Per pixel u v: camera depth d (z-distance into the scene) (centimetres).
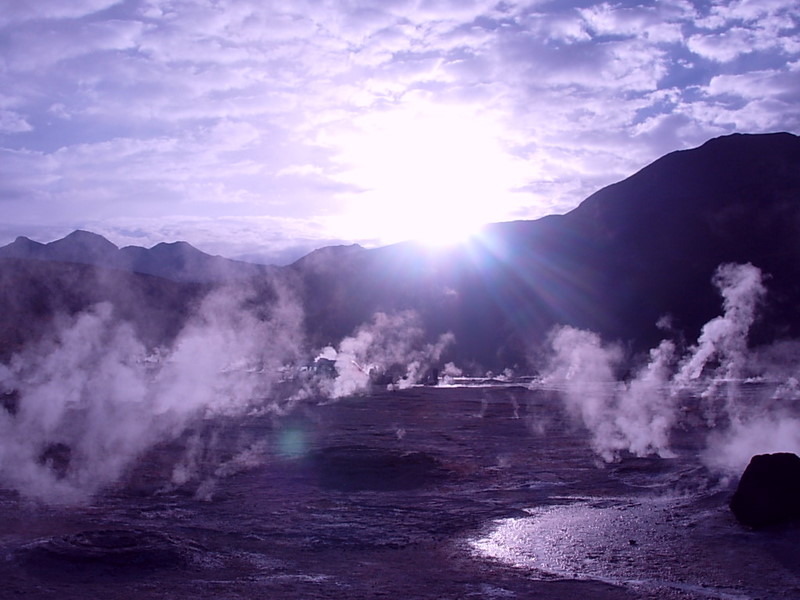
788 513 1227
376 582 980
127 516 1398
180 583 961
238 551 1144
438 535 1262
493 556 1126
